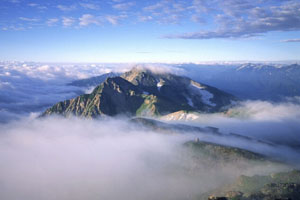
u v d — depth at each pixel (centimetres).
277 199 16650
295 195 17200
